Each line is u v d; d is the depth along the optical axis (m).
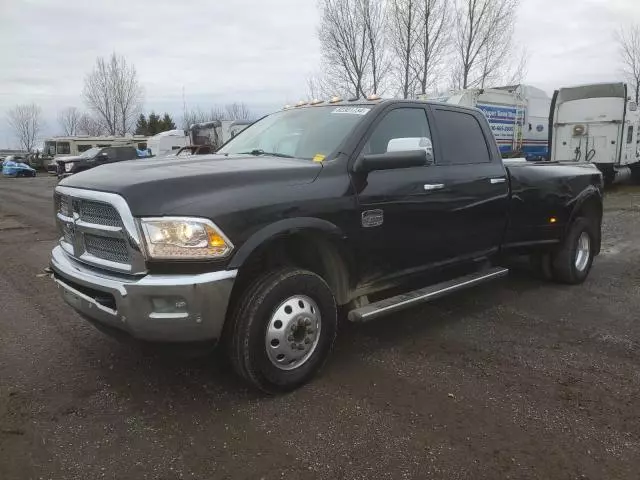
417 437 2.98
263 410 3.28
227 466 2.73
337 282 3.82
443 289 4.47
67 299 3.54
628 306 5.36
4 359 4.04
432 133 4.52
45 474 2.67
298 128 4.34
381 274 4.04
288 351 3.43
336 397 3.44
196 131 28.77
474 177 4.71
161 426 3.10
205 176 3.19
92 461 2.77
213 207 3.04
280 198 3.31
